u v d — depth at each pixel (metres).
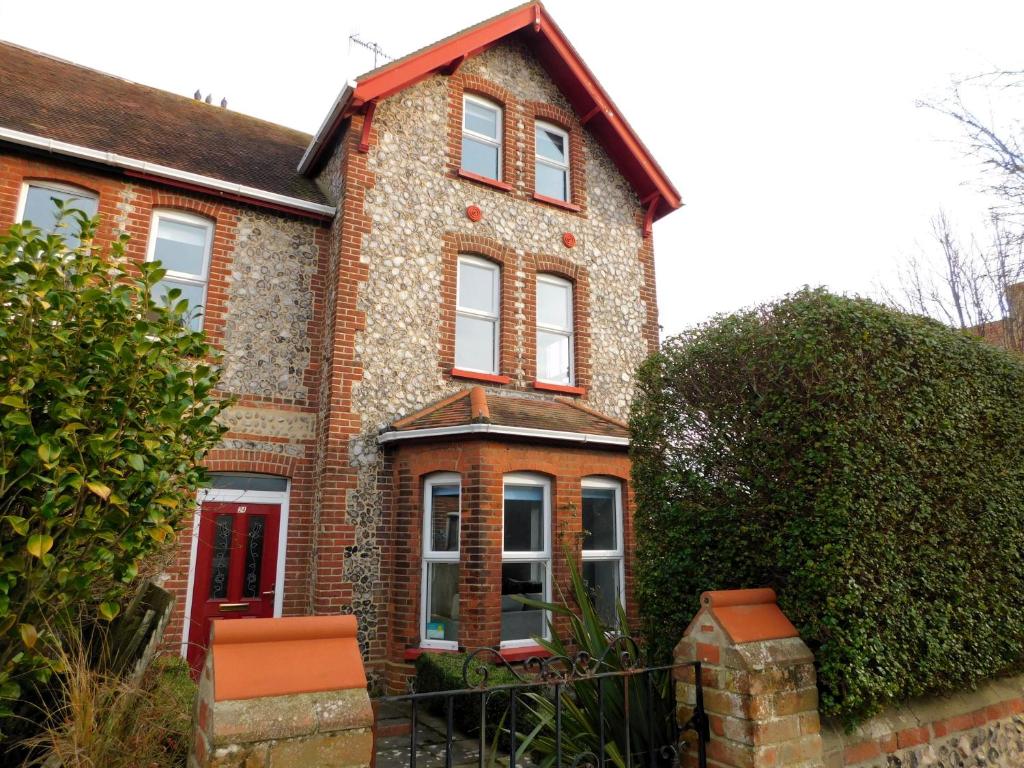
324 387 9.03
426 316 9.62
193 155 9.80
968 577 4.32
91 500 3.73
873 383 3.95
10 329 3.61
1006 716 4.71
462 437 8.39
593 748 3.76
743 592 3.80
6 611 3.36
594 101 11.74
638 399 5.03
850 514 3.66
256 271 9.20
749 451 4.16
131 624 4.59
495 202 10.70
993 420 4.75
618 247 11.92
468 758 5.86
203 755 2.47
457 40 10.32
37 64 10.69
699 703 3.60
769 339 4.10
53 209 8.34
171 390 3.97
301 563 8.72
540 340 10.92
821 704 3.65
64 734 3.46
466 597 7.99
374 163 9.65
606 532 9.50
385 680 8.37
